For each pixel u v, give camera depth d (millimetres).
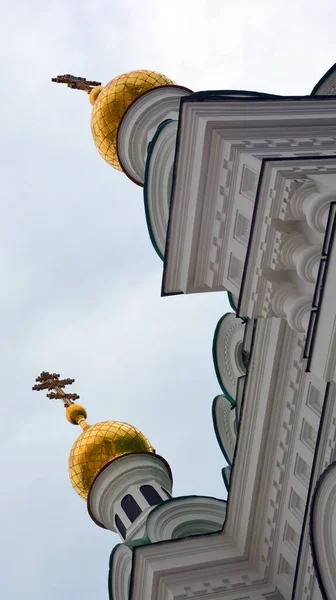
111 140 20797
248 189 11812
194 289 13578
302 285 10961
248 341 16156
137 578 12969
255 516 13219
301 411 12344
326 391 11336
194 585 12617
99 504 19281
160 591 12648
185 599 12297
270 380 12727
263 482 13125
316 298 9906
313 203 10008
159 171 16094
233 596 12555
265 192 10914
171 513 15234
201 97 12781
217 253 12812
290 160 10922
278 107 13000
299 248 10656
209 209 12789
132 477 19156
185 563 12836
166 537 14578
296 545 12352
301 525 12102
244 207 11836
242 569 13164
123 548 14688
